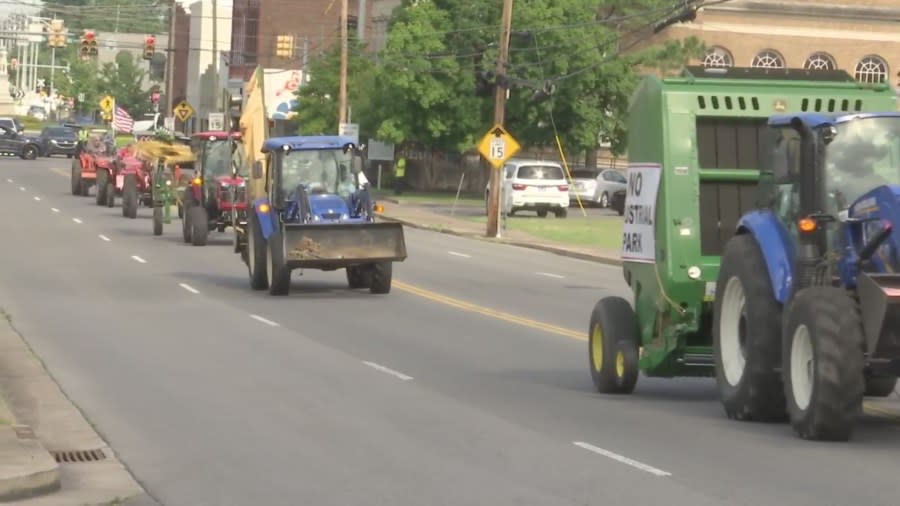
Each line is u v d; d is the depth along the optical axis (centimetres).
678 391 1673
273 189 2938
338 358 1933
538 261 4012
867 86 1558
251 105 3572
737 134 1559
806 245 1298
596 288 3147
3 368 1806
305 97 7819
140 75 14212
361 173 2961
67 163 9669
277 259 2811
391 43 6738
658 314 1566
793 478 1105
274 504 1047
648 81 1581
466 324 2391
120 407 1514
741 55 7931
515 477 1130
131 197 5275
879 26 8031
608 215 6253
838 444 1257
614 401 1572
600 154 8181
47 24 11175
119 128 7969
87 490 1108
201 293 2898
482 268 3688
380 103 7094
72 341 2109
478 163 7975
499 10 6681
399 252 2831
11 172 8238
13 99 16300
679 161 1532
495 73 5006
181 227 4950
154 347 2042
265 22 9956
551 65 6575
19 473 1074
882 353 1206
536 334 2258
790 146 1346
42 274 3250
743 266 1367
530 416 1451
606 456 1216
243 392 1619
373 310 2603
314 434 1345
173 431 1368
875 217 1228
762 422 1393
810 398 1245
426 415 1456
